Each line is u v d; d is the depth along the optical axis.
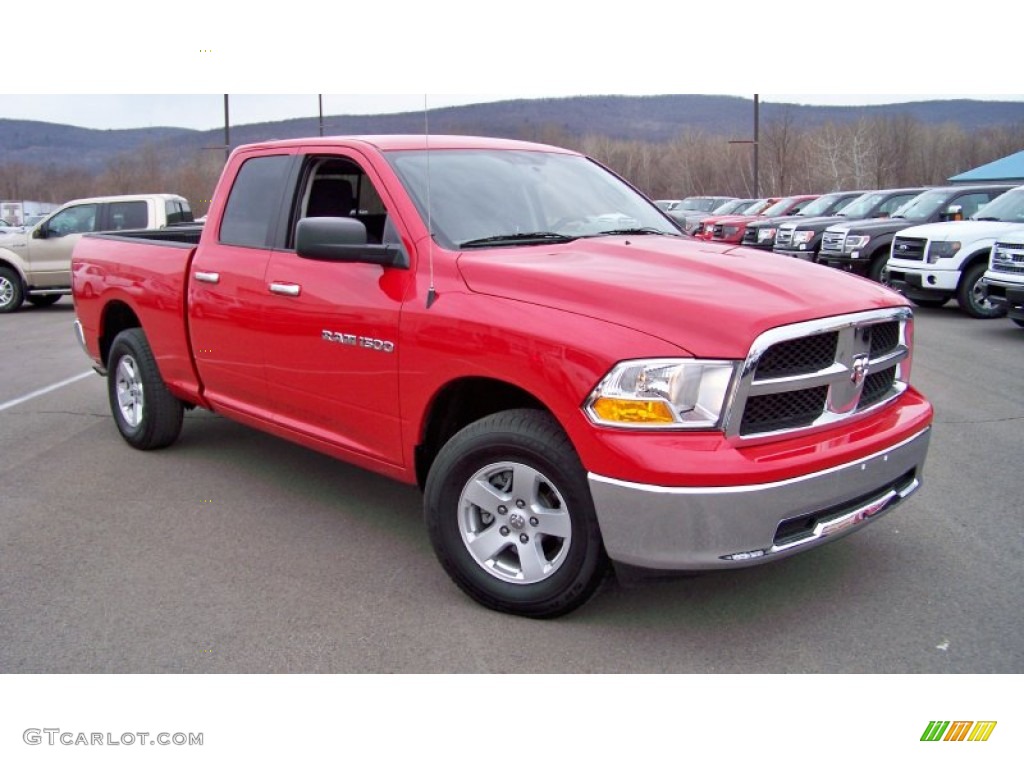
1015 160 32.62
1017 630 3.37
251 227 4.77
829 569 3.90
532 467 3.32
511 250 3.88
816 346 3.23
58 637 3.42
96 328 6.14
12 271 15.34
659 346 3.03
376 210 4.67
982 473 5.18
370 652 3.29
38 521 4.63
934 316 12.58
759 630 3.41
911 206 15.38
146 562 4.11
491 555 3.52
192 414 6.92
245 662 3.23
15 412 7.16
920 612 3.51
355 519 4.64
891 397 3.66
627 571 3.17
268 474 5.40
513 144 4.85
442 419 3.81
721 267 3.54
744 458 2.98
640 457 2.98
